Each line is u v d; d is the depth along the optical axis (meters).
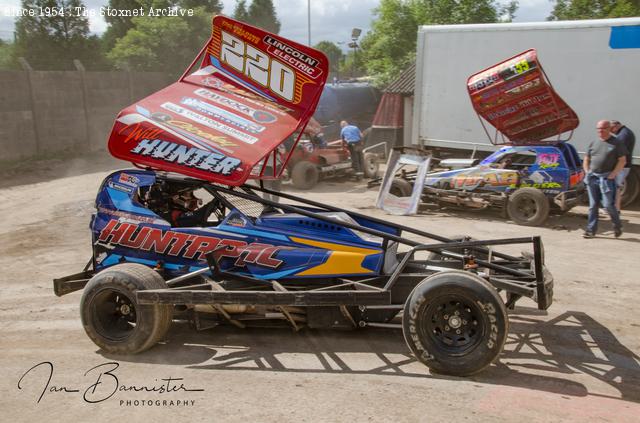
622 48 11.15
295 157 14.12
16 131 18.42
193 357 4.65
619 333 5.09
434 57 13.61
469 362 4.05
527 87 10.05
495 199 10.37
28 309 6.02
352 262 4.75
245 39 5.51
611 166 8.72
